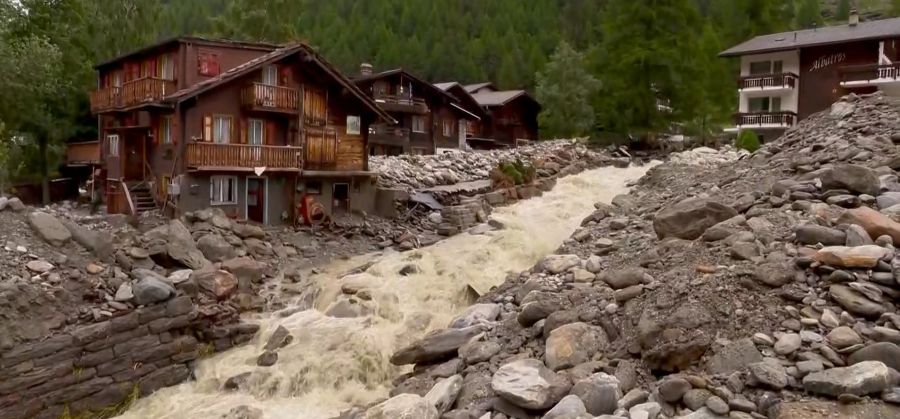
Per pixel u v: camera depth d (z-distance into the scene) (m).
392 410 8.87
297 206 26.45
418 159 34.50
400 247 24.39
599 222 18.31
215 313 16.88
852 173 11.98
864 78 37.34
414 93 49.22
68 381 14.24
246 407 13.23
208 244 20.84
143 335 15.50
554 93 49.28
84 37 41.06
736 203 13.32
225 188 25.09
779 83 40.50
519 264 19.91
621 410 7.87
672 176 25.47
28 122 35.22
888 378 7.09
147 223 22.94
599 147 42.75
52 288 15.20
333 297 18.12
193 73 26.38
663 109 42.56
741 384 7.72
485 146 56.38
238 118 25.62
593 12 88.62
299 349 15.34
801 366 7.62
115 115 29.38
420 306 16.94
